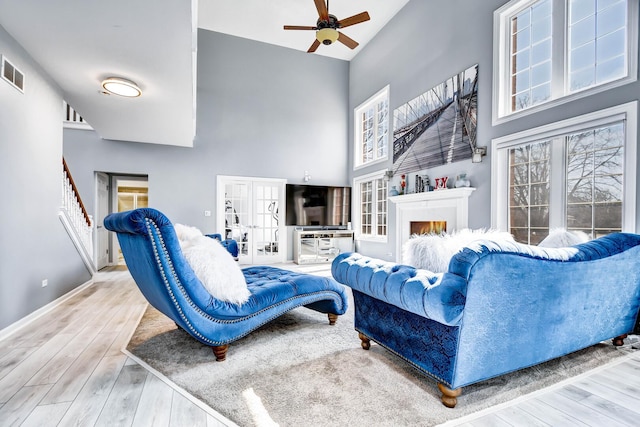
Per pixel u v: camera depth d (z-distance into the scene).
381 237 6.20
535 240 3.46
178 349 2.17
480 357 1.48
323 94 7.34
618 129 2.79
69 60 3.00
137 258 1.96
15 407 1.47
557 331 1.74
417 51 5.18
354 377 1.77
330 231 6.80
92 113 4.34
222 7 5.72
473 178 4.07
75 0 2.19
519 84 3.73
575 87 3.17
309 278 2.53
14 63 2.65
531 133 3.38
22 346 2.21
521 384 1.69
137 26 2.49
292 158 7.03
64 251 3.59
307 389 1.64
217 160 6.39
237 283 2.04
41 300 3.04
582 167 3.06
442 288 1.35
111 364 1.94
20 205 2.70
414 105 5.21
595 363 1.94
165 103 3.99
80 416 1.41
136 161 5.83
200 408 1.48
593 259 1.79
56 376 1.78
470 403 1.51
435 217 4.63
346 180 7.55
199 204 6.24
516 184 3.66
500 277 1.45
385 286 1.67
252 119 6.69
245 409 1.46
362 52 6.95
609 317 2.01
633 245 2.00
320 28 4.22
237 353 2.11
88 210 5.56
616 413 1.44
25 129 2.81
